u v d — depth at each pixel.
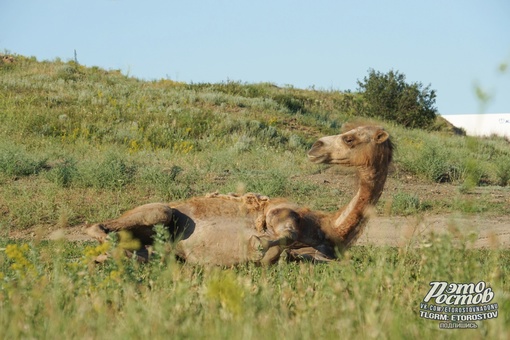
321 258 25.08
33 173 50.84
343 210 25.03
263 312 16.17
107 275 20.50
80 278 19.34
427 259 19.77
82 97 82.38
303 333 14.73
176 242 24.61
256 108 90.44
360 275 20.06
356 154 24.44
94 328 15.27
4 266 23.52
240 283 18.20
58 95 82.88
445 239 19.16
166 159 60.56
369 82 109.75
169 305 16.55
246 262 24.12
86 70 105.56
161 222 24.50
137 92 90.00
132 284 19.45
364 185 24.70
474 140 16.61
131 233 24.77
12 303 17.02
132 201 45.97
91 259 20.75
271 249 23.91
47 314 16.47
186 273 21.84
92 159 55.12
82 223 41.66
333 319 15.95
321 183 53.69
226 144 70.81
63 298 17.80
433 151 64.88
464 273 18.55
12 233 39.53
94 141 67.12
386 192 53.06
